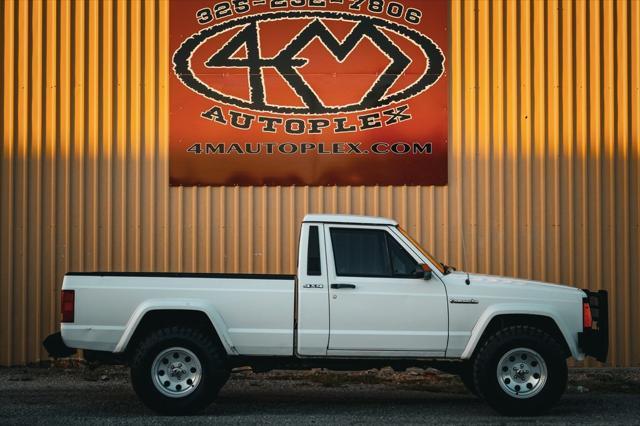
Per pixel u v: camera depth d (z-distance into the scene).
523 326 8.44
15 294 11.83
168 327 8.34
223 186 12.05
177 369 8.24
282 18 12.27
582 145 12.13
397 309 8.44
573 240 12.04
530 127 12.13
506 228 12.05
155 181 12.04
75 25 12.14
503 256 12.02
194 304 8.29
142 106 12.10
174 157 12.05
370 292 8.44
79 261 11.91
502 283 8.59
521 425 7.79
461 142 12.14
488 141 12.12
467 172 12.12
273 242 12.02
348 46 12.23
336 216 8.71
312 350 8.38
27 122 12.00
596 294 8.79
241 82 12.17
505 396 8.23
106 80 12.09
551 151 12.12
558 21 12.22
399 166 12.09
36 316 11.83
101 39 12.14
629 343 11.91
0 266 11.83
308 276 8.44
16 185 11.94
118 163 12.04
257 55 12.20
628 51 12.25
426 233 12.05
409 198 12.09
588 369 11.77
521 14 12.24
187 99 12.12
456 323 8.46
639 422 7.97
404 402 9.23
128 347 8.45
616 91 12.21
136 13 12.16
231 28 12.21
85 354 8.47
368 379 10.86
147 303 8.27
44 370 11.51
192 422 7.86
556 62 12.17
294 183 12.08
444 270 8.80
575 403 9.19
